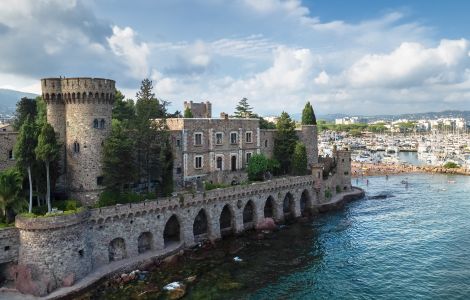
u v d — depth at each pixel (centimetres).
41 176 6862
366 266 7300
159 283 6347
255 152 11400
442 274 6950
